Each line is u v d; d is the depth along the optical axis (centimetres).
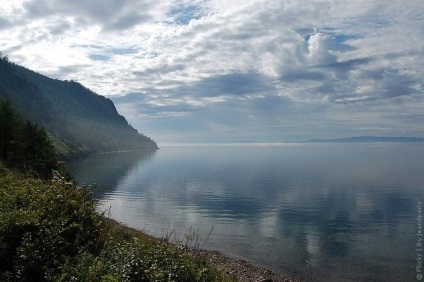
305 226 4109
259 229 3916
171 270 903
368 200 6303
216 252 2720
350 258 2827
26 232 841
